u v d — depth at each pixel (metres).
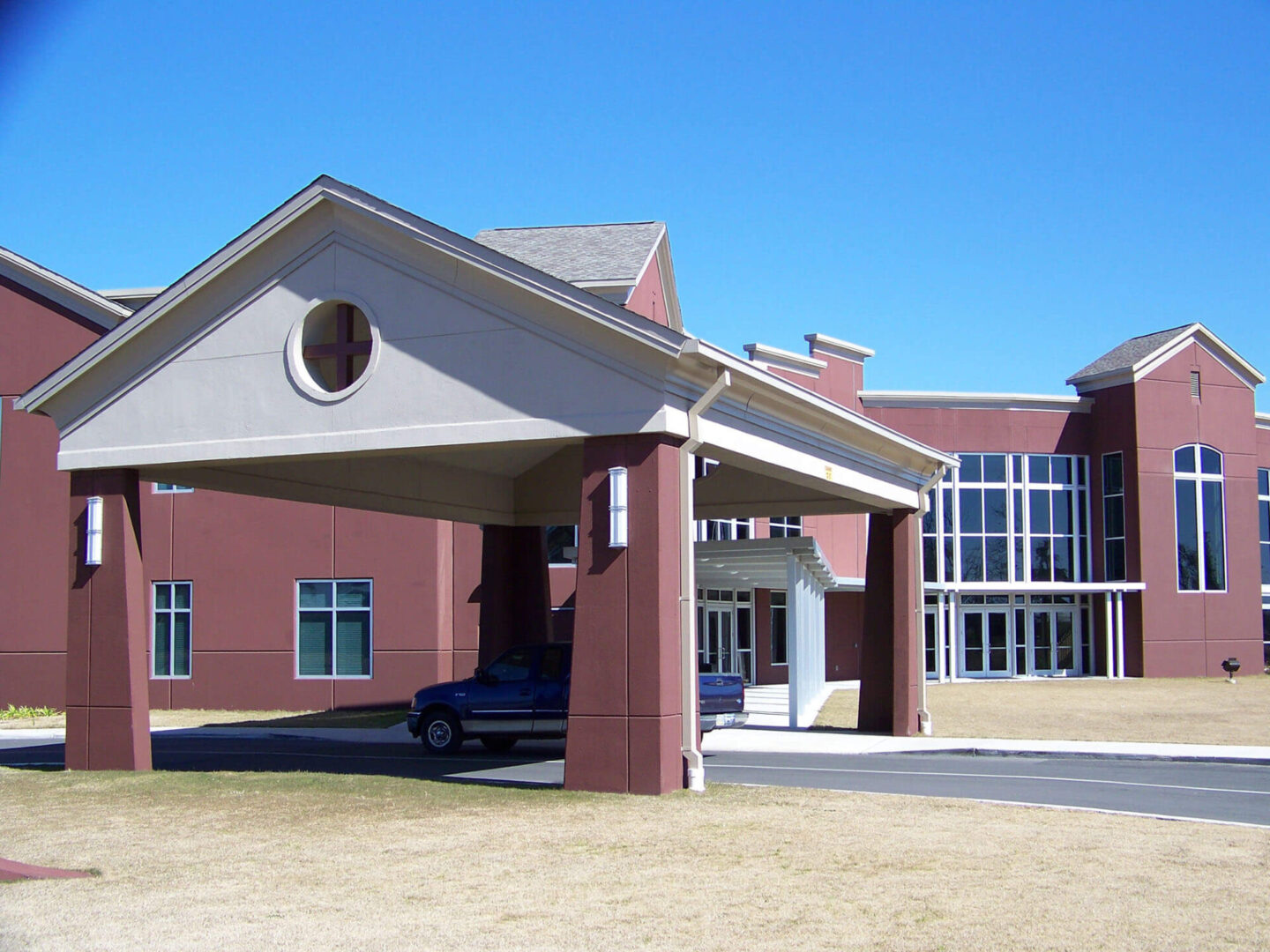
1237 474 46.72
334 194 15.95
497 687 20.38
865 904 8.70
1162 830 11.87
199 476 18.19
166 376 17.30
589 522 14.63
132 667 17.67
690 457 14.95
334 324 16.81
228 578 31.28
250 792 14.78
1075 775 17.28
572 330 14.79
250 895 9.17
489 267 15.05
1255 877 9.61
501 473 24.17
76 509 18.06
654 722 14.10
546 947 7.71
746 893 9.08
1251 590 46.47
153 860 10.59
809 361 42.72
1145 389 45.34
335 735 24.56
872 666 24.16
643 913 8.51
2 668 31.02
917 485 24.05
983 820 12.48
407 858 10.54
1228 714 28.47
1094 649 46.69
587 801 13.58
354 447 15.93
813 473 18.95
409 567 30.41
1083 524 47.00
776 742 22.05
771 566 29.64
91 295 30.70
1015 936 7.86
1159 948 7.58
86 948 7.74
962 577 45.66
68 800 14.59
